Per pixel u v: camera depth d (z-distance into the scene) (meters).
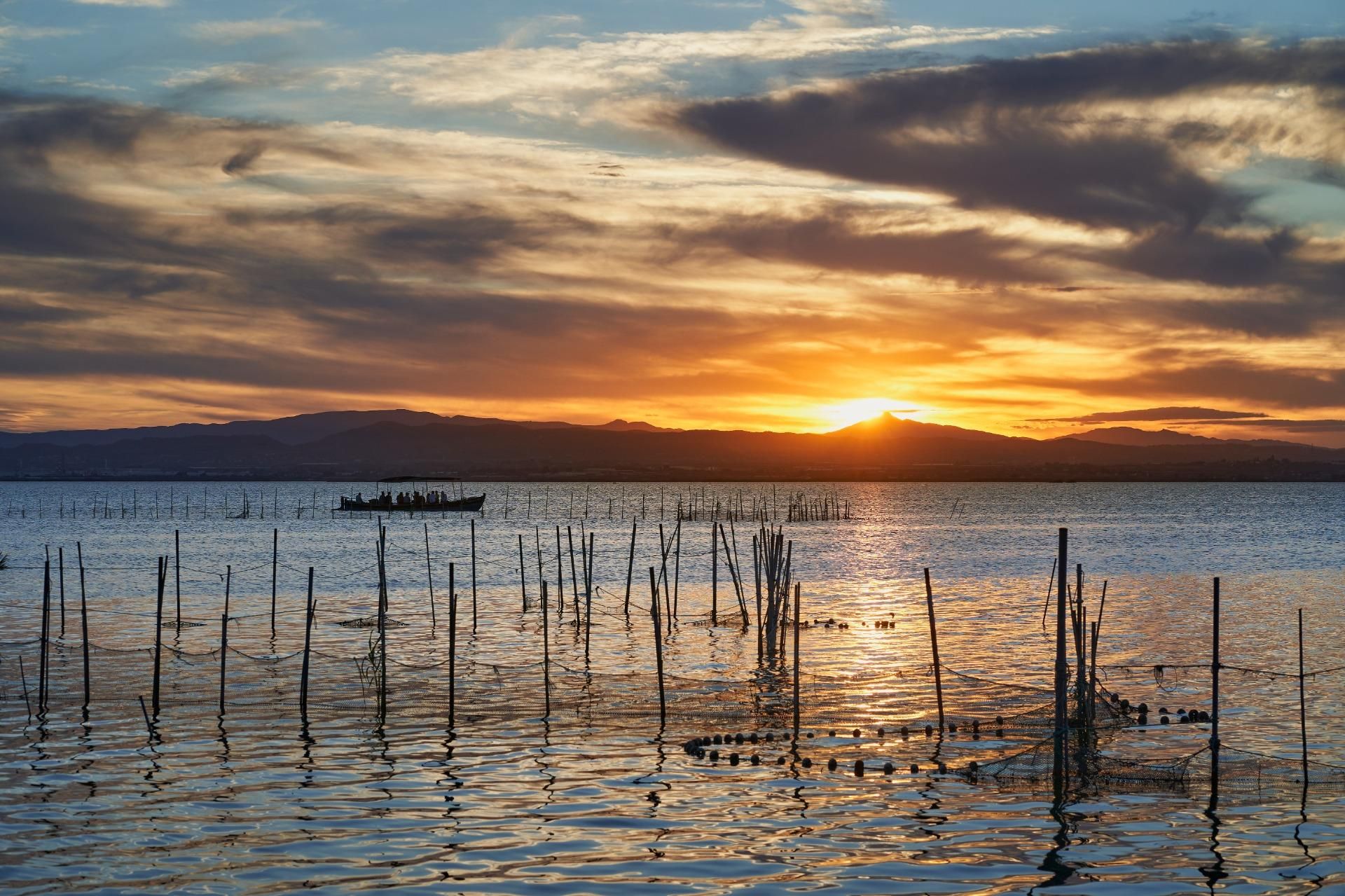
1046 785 24.73
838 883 19.30
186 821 22.27
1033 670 38.88
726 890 18.98
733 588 67.44
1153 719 31.11
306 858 20.33
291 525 155.62
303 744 28.11
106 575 75.94
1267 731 29.61
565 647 44.34
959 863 20.25
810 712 31.95
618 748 27.83
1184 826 22.23
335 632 48.53
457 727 29.97
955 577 74.94
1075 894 18.98
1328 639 45.59
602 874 19.61
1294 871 20.00
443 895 18.77
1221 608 56.31
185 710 31.92
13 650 42.19
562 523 161.38
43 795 23.89
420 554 97.81
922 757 27.03
